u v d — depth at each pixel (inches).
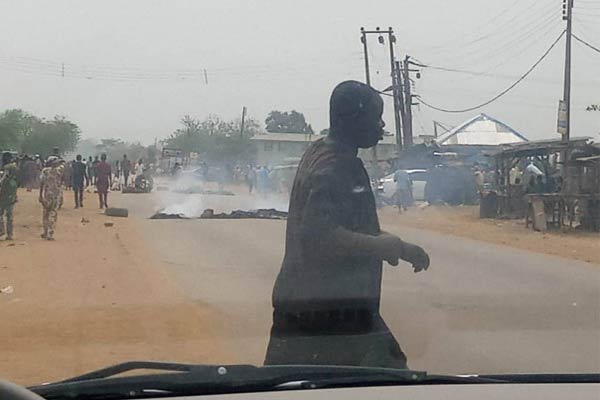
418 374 130.4
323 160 151.9
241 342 257.1
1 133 1064.2
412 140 1181.7
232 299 343.9
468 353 237.1
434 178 1128.2
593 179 826.2
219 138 1275.8
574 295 366.0
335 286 150.6
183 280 405.7
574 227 815.1
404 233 581.3
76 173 925.8
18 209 834.8
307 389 124.7
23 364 235.5
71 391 120.0
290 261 153.7
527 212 823.1
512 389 126.8
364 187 154.0
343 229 149.1
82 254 532.4
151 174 1194.6
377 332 152.8
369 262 151.9
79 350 253.6
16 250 560.1
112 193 1154.0
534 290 374.3
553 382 132.9
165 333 277.7
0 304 345.7
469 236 662.5
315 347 150.3
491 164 1197.7
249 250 512.7
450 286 358.0
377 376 129.0
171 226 717.9
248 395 121.1
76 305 341.1
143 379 123.0
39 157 983.6
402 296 316.2
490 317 297.4
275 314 155.3
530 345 253.8
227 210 907.4
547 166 1021.2
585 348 252.5
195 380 123.9
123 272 446.9
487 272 438.3
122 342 263.6
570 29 1110.4
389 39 724.7
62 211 864.9
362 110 154.1
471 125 1667.1
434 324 269.1
